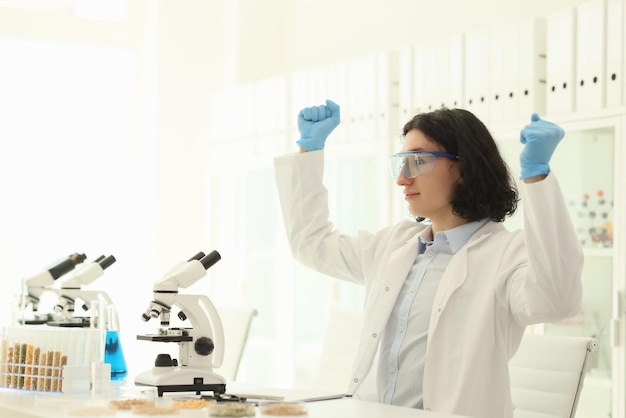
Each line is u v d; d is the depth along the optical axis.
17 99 5.32
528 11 4.04
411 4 4.72
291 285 4.51
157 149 5.45
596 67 3.09
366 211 4.03
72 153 5.46
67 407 1.85
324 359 3.13
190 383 2.08
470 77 3.56
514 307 1.99
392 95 3.95
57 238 5.41
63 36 5.39
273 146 4.68
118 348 2.44
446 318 2.04
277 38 5.65
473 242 2.10
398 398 2.09
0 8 5.21
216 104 5.18
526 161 1.85
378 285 2.21
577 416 3.16
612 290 3.02
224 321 3.60
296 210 2.42
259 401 1.96
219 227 5.12
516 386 2.26
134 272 5.60
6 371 2.23
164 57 5.48
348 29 5.18
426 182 2.11
